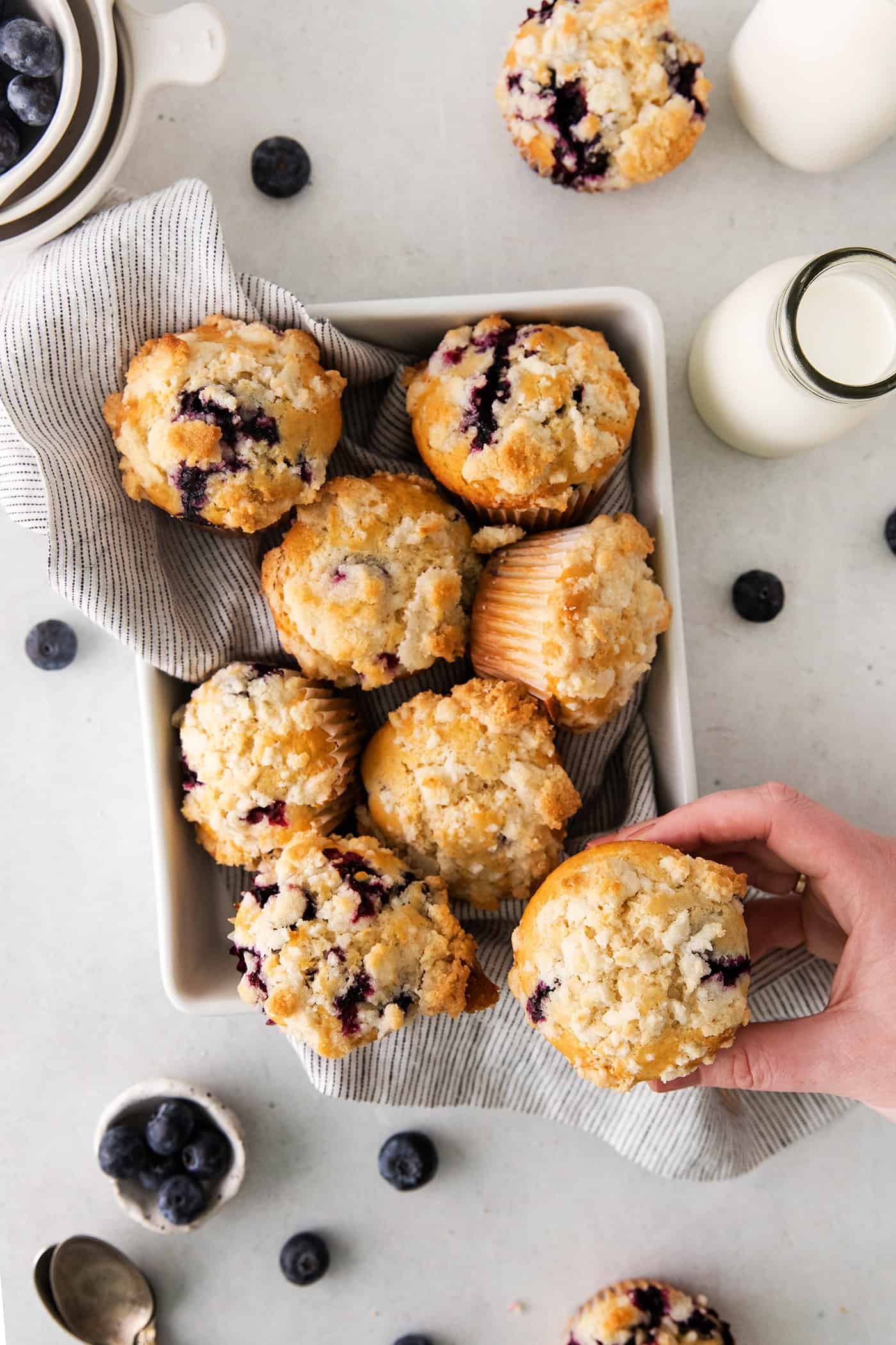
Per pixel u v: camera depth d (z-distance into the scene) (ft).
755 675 2.13
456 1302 2.20
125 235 1.85
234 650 1.95
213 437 1.79
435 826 1.86
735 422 2.03
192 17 1.87
